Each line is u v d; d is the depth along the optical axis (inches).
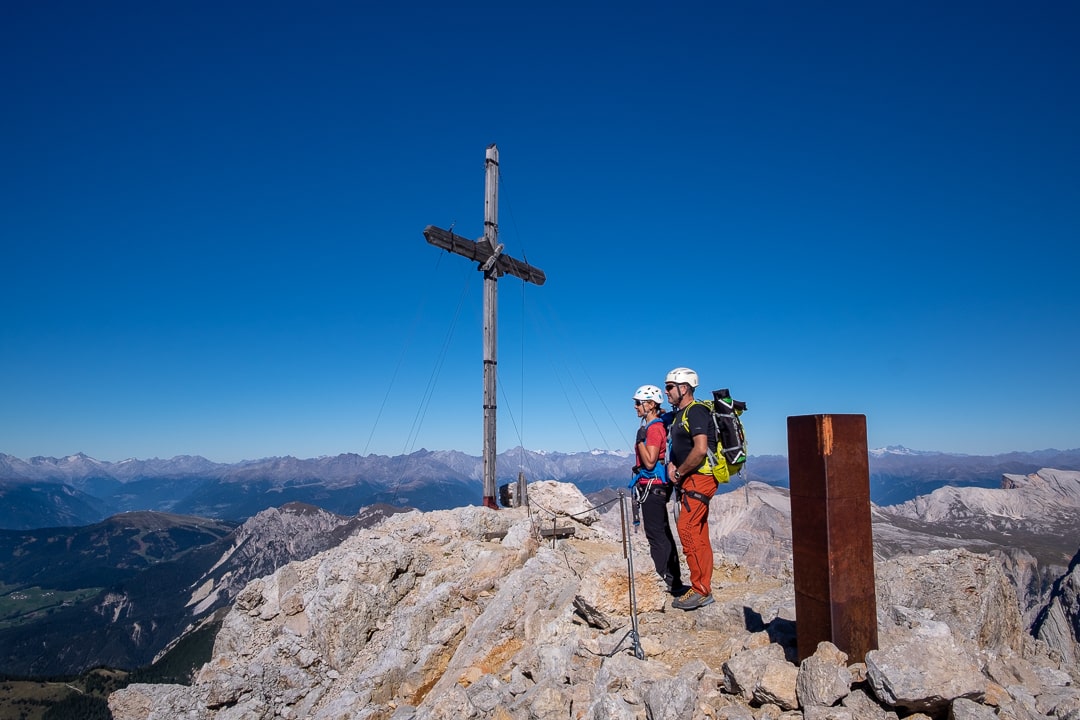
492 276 852.0
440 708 312.7
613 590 332.8
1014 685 229.3
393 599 577.6
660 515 339.3
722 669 244.2
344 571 581.3
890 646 201.9
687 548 323.9
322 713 446.3
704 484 319.0
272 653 544.7
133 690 502.9
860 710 196.5
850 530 221.1
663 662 277.0
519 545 589.0
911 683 187.2
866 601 221.3
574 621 356.2
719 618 305.1
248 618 610.5
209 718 489.4
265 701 502.3
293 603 602.2
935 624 208.1
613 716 227.6
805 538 227.5
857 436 227.8
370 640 551.8
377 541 649.0
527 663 335.9
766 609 312.8
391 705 445.4
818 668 204.1
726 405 318.7
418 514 772.6
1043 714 210.5
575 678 290.4
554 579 447.2
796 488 232.7
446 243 779.4
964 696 189.0
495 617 437.4
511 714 280.2
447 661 478.6
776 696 215.2
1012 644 323.0
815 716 197.2
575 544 689.6
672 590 342.6
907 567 324.8
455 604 534.6
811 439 226.2
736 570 475.8
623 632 313.6
